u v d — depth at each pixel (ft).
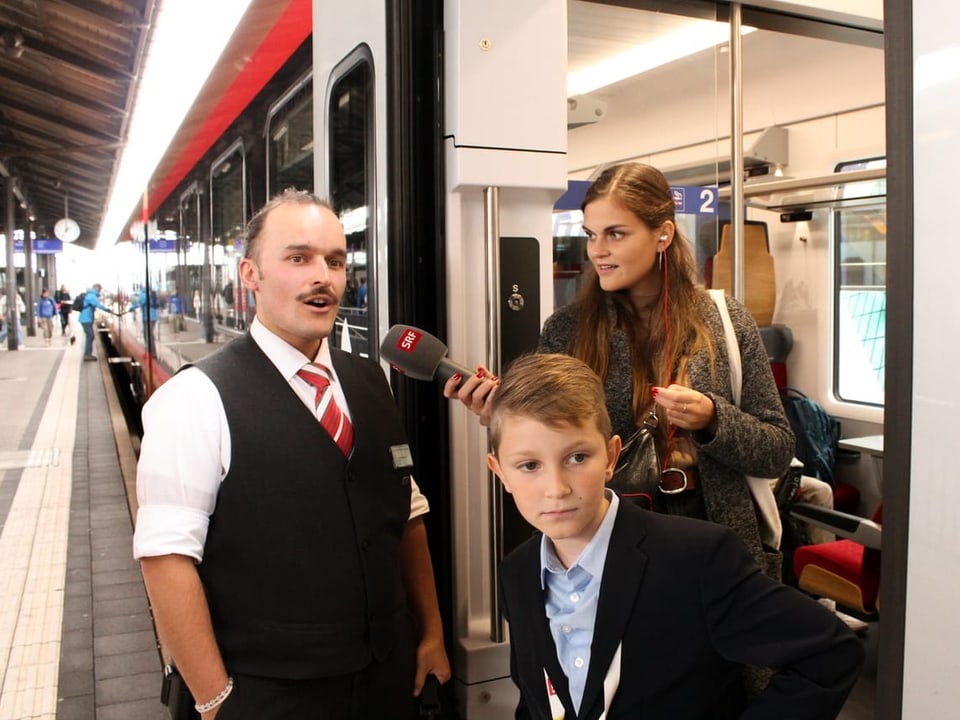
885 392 3.49
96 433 34.09
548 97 6.42
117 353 44.27
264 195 10.23
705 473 5.52
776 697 3.62
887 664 3.48
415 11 6.61
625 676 3.97
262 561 4.98
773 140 14.65
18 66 37.83
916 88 3.33
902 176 3.40
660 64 12.09
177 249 16.46
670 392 5.09
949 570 3.20
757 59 14.06
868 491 14.24
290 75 9.36
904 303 3.39
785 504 7.11
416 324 6.68
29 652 12.98
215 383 5.07
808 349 15.03
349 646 5.12
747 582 3.86
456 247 6.46
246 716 4.92
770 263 14.75
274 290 5.17
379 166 6.84
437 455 6.86
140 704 11.27
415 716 5.89
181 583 4.81
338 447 5.23
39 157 63.52
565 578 4.17
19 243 120.47
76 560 17.46
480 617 6.81
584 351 5.88
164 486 4.89
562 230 11.38
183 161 15.56
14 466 27.09
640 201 5.42
